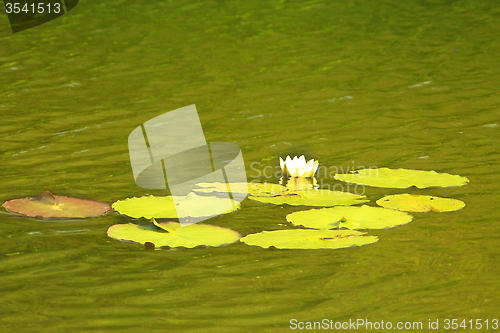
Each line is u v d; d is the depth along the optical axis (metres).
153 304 3.64
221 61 11.38
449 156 6.54
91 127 7.79
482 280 3.87
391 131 7.51
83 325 3.38
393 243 4.50
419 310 3.53
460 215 4.98
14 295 3.73
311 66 10.91
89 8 16.16
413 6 15.98
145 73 10.60
